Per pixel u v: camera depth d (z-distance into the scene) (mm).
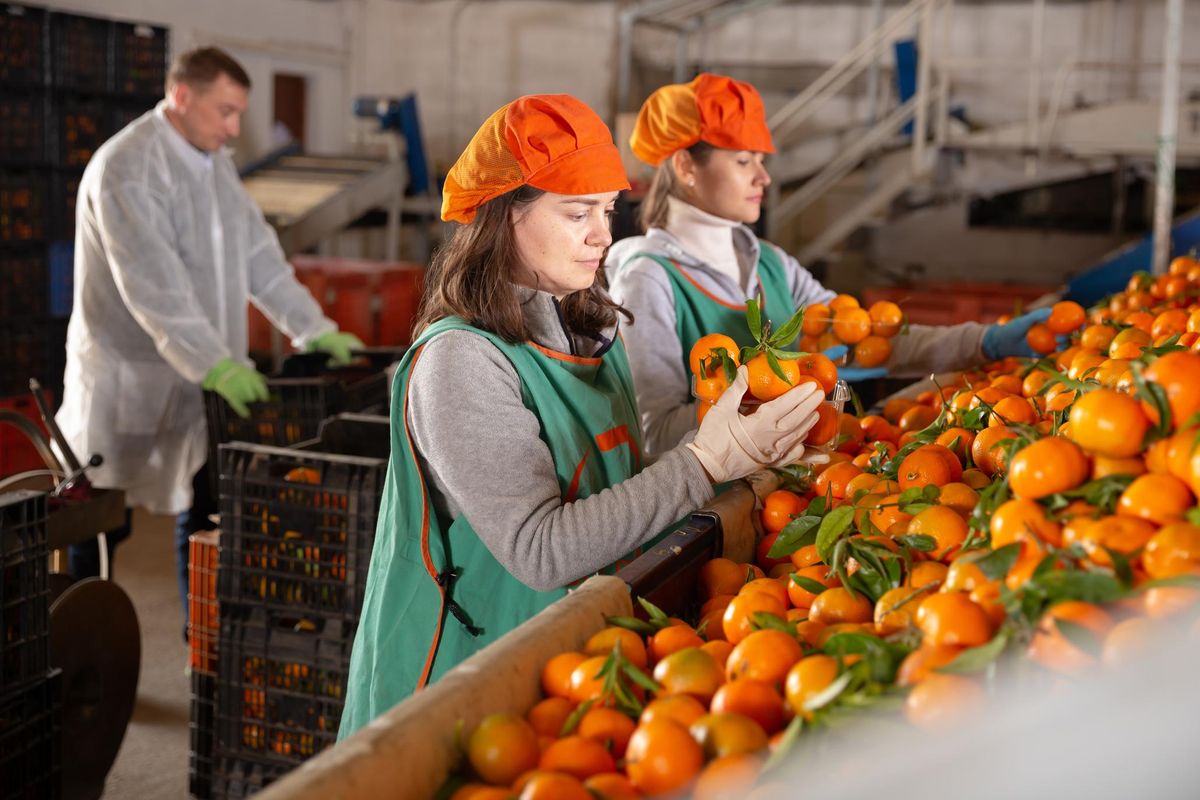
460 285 1361
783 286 2350
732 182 2127
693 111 2076
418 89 9648
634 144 2219
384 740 777
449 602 1378
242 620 2145
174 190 3426
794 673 877
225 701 2176
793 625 1027
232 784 2193
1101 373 1297
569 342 1460
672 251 2092
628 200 4543
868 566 1113
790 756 783
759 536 1494
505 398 1327
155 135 3396
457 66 9602
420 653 1371
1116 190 6664
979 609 875
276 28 8172
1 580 1892
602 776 798
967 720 748
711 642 1041
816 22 8945
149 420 3488
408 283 6266
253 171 6570
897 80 8320
